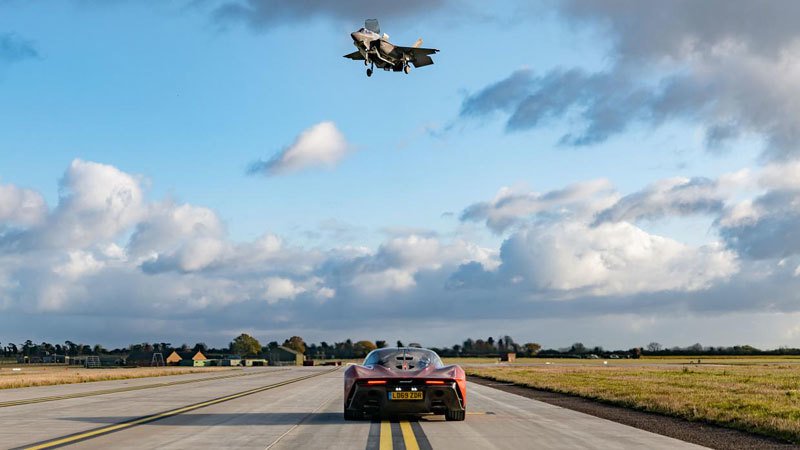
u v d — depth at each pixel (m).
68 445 10.55
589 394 24.62
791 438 12.06
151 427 13.19
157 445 10.55
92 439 11.30
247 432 12.28
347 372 14.39
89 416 15.71
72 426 13.43
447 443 10.80
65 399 22.25
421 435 11.83
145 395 24.53
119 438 11.43
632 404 19.78
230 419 14.85
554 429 12.99
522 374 52.22
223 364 174.25
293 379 43.16
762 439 12.16
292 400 21.38
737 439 12.11
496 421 14.48
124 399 22.14
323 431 12.41
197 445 10.53
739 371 59.56
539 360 170.25
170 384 35.25
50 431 12.52
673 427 14.04
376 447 10.32
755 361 137.75
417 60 35.34
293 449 10.09
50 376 53.00
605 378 41.91
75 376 52.75
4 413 16.61
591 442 11.09
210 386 32.41
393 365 14.57
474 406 19.44
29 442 10.91
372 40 32.62
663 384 32.47
